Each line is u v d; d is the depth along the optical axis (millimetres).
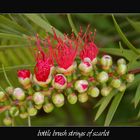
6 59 496
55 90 405
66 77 410
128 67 425
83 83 407
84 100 415
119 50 434
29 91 400
